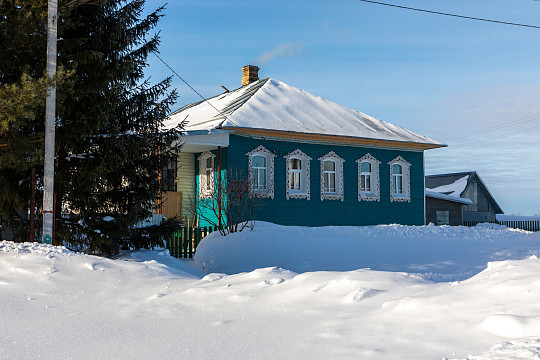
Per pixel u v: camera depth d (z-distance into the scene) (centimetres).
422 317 496
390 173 2867
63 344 486
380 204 2814
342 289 672
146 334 519
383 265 1502
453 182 4653
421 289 645
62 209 1415
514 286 518
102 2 1305
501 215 5553
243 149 2375
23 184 1284
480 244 1830
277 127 2408
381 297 615
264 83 3066
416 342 427
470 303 507
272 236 1747
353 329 488
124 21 1414
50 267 879
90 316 620
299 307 612
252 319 567
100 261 953
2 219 1276
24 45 1203
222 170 2367
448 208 3709
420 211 2950
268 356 422
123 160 1344
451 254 1664
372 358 397
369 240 1809
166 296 743
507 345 370
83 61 1273
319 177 2619
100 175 1348
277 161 2491
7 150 1102
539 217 5559
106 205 1413
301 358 411
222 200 2067
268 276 820
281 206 2483
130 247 1455
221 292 738
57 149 1313
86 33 1412
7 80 1220
